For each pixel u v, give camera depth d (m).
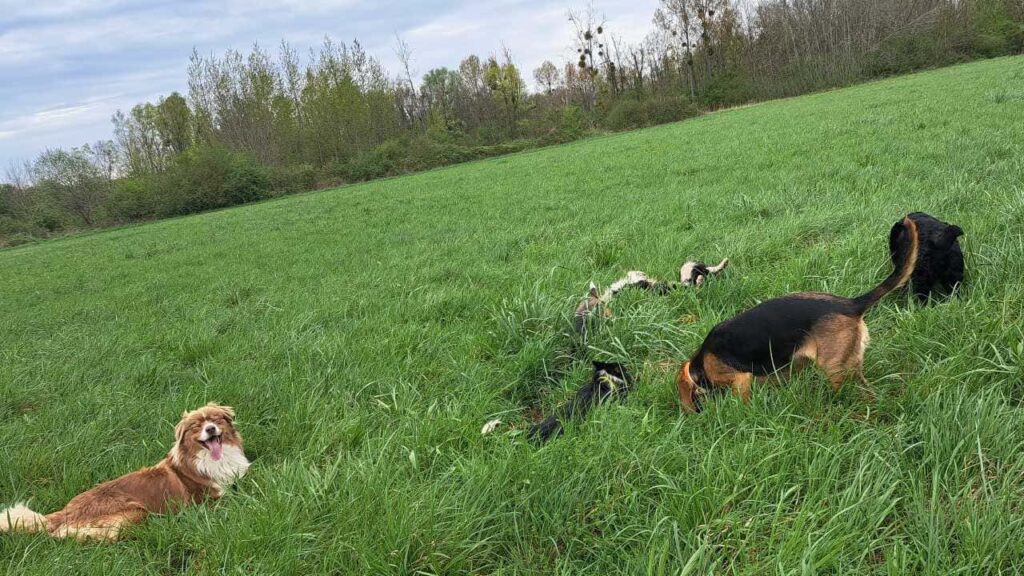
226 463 3.94
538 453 3.35
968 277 4.57
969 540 2.26
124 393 5.47
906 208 6.87
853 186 9.17
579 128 55.00
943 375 3.37
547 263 8.29
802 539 2.37
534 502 3.01
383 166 49.97
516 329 5.51
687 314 5.54
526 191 18.41
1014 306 4.02
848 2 58.34
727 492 2.83
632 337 5.14
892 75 52.09
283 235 17.62
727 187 11.44
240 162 46.38
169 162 53.66
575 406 4.05
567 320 5.41
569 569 2.62
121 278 14.18
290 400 4.87
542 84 81.50
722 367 3.74
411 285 8.23
